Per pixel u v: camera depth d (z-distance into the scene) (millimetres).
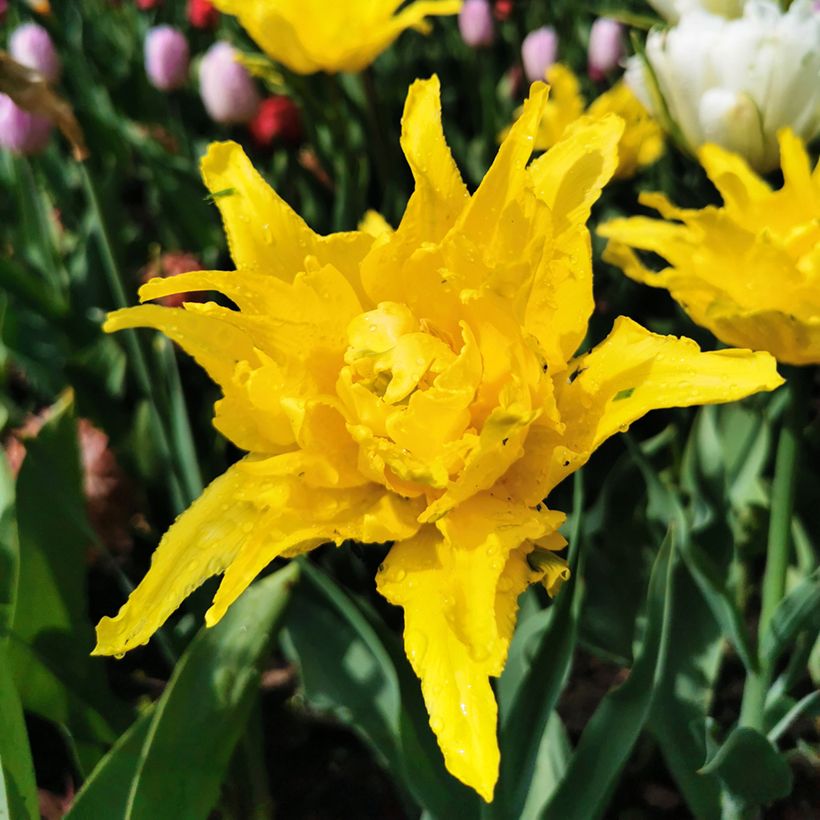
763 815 452
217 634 386
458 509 337
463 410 336
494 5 870
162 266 553
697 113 428
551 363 343
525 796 375
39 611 410
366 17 540
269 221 365
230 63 628
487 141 686
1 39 974
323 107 594
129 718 426
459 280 339
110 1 1032
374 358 338
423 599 327
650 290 581
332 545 487
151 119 879
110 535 542
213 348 350
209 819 453
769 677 394
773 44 408
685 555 392
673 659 411
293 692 504
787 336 359
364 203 623
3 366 587
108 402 542
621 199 626
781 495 399
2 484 429
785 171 368
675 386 330
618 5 958
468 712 312
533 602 432
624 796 462
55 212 727
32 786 367
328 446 344
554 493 511
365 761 480
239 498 338
